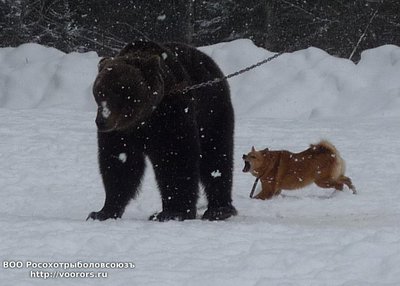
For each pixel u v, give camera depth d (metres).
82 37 44.59
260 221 10.92
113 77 9.73
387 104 28.14
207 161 11.68
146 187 14.20
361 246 8.24
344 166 14.36
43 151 17.62
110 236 8.64
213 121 11.59
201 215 12.09
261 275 7.44
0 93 31.89
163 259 7.89
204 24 46.09
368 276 7.44
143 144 10.51
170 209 10.60
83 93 30.53
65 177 15.18
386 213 12.02
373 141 20.55
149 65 9.94
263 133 21.80
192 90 10.70
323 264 7.79
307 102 29.23
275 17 45.97
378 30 46.34
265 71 30.84
